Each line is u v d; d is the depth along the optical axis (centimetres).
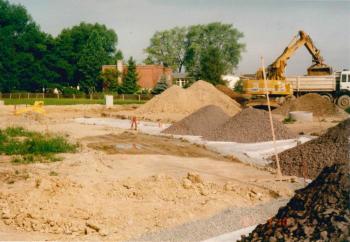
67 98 8106
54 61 9444
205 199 1524
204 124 3409
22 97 8094
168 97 5225
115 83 8481
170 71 9531
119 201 1464
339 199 1082
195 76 8481
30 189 1527
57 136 2842
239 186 1705
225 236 1195
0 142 2555
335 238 983
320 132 3272
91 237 1212
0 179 1742
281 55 4906
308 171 2022
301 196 1162
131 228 1273
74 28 10312
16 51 9069
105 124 3991
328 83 4947
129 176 1844
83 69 9300
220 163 2241
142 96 7619
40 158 2197
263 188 1705
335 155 2036
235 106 5281
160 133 3416
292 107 4556
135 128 3619
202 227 1273
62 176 1755
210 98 5322
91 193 1484
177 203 1477
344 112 4509
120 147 2636
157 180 1645
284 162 2191
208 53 7638
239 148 2720
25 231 1254
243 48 10400
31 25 9438
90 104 6394
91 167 1984
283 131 3003
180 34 10938
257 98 4944
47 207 1359
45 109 5431
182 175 1900
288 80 5031
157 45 11031
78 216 1327
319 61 5000
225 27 10356
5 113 4597
